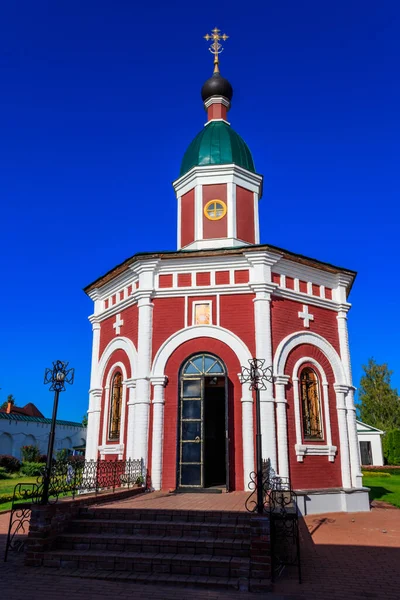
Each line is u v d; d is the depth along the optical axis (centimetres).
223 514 950
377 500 1914
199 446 1405
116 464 1320
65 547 915
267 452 1394
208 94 2153
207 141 2009
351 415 1636
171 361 1523
